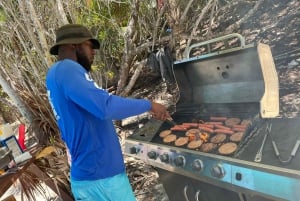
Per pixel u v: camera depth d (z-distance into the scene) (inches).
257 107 66.6
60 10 116.8
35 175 102.1
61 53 65.4
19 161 86.0
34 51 116.8
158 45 198.8
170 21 174.7
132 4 156.3
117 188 67.9
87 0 140.4
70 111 60.4
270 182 46.6
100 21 149.4
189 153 62.5
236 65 69.8
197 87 83.3
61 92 58.9
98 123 64.3
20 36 110.0
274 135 55.7
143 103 62.8
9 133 88.6
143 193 116.6
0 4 105.3
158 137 75.8
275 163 47.6
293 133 53.8
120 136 168.1
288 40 179.0
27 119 107.0
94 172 64.6
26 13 113.0
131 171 135.9
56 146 103.9
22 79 107.4
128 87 168.9
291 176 43.8
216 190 66.2
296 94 132.0
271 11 220.5
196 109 81.0
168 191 82.6
